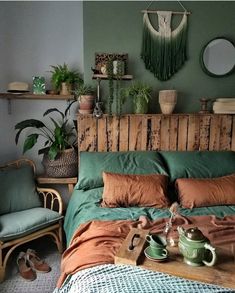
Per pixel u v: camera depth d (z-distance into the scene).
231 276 1.14
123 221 1.75
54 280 2.05
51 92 2.66
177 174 2.41
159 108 2.78
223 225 1.74
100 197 2.22
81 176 2.40
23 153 2.70
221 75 2.75
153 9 2.63
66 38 2.76
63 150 2.62
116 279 1.16
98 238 1.54
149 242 1.34
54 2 2.70
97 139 2.67
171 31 2.67
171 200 2.24
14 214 2.29
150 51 2.68
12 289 1.96
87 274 1.23
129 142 2.69
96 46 2.65
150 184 2.17
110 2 2.60
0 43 2.67
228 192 2.18
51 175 2.64
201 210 2.06
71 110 2.86
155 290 1.08
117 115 2.63
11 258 2.34
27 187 2.47
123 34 2.65
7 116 2.78
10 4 2.65
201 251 1.19
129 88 2.61
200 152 2.62
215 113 2.68
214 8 2.67
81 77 2.80
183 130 2.71
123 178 2.20
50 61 2.77
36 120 2.64
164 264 1.22
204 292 1.06
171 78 2.75
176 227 1.68
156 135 2.70
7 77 2.73
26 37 2.71
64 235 2.46
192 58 2.73
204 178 2.36
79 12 2.74
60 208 2.44
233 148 2.78
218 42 2.71
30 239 2.17
